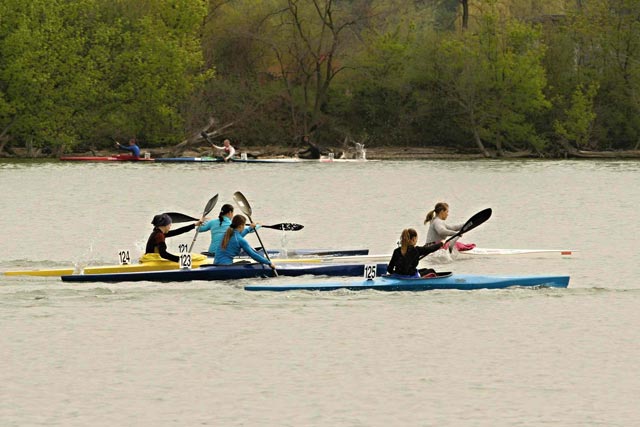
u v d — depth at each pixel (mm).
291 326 60969
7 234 104750
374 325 61188
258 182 179000
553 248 95938
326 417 45781
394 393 48938
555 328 60750
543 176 196125
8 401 47625
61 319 62406
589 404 47500
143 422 45125
